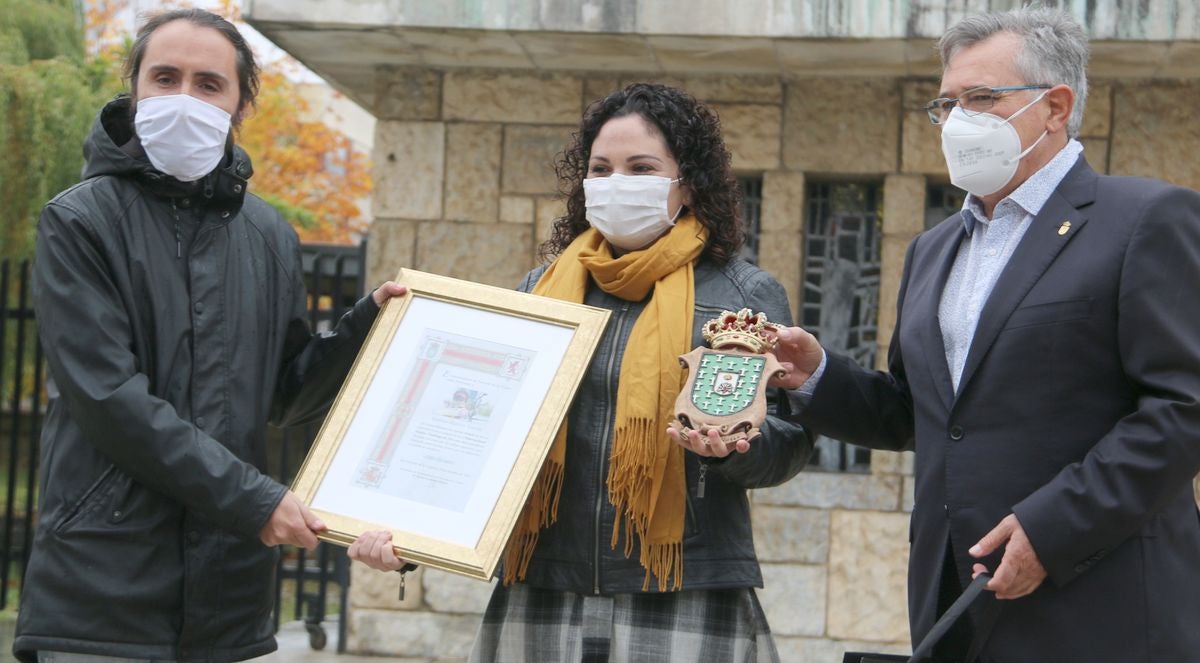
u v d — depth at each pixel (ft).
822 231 19.43
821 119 18.76
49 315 8.98
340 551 20.38
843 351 19.25
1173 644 8.47
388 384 10.02
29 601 9.10
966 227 9.62
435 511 9.44
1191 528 8.85
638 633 9.53
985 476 8.75
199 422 9.20
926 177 18.65
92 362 8.89
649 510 9.39
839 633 18.62
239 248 9.71
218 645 9.35
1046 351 8.66
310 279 24.66
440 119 19.45
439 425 9.77
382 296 10.46
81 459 9.18
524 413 9.64
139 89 9.59
